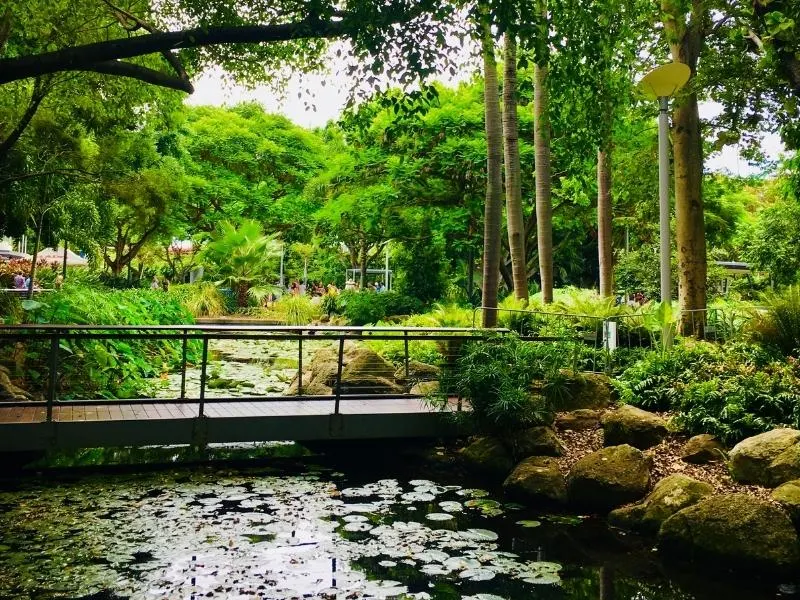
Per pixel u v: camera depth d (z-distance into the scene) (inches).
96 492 224.5
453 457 277.4
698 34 369.1
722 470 223.5
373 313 716.0
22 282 550.6
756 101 420.8
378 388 335.9
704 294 366.3
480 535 195.0
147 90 400.5
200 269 1298.0
